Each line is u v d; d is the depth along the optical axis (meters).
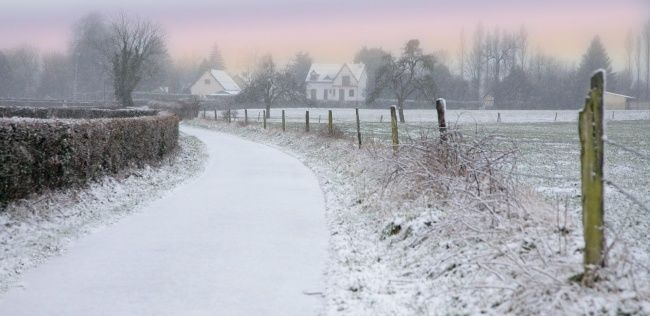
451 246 6.97
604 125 5.05
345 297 6.50
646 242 7.32
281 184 15.91
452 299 5.73
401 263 7.30
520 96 99.31
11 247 8.36
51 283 7.10
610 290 4.88
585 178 5.11
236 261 8.09
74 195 11.60
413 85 60.03
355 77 111.81
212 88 122.44
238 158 23.66
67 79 119.81
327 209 11.99
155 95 103.25
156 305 6.38
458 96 105.12
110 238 9.41
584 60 103.19
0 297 6.61
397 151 11.73
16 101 80.06
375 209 10.19
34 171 10.65
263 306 6.36
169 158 20.39
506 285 5.36
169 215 11.39
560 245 5.81
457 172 9.41
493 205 7.59
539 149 25.94
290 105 89.81
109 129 14.05
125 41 75.12
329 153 21.50
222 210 11.93
